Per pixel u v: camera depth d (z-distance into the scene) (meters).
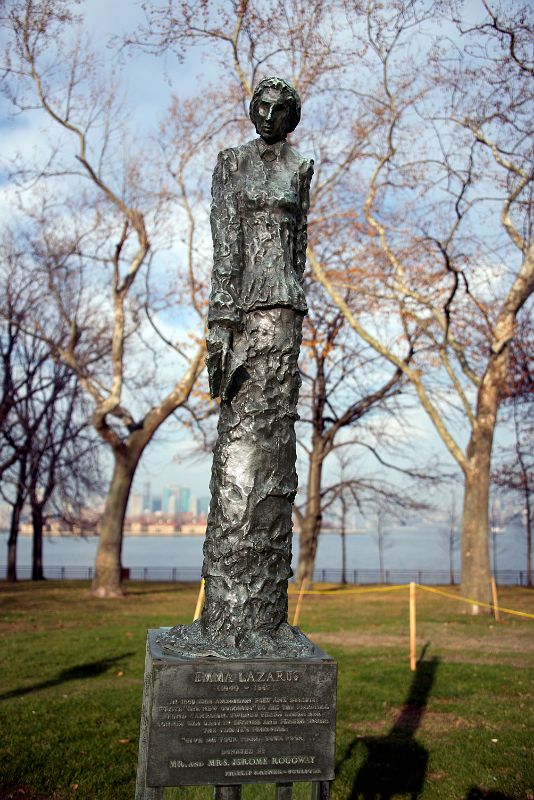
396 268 18.28
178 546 102.56
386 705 8.33
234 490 3.64
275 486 3.66
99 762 6.24
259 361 3.75
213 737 3.21
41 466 31.83
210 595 3.62
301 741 3.27
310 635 13.50
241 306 3.78
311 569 26.30
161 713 3.19
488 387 18.41
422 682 9.38
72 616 16.02
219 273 3.78
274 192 3.91
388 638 13.25
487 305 21.45
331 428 26.97
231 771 3.21
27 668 10.13
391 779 6.01
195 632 3.60
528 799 5.59
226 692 3.24
